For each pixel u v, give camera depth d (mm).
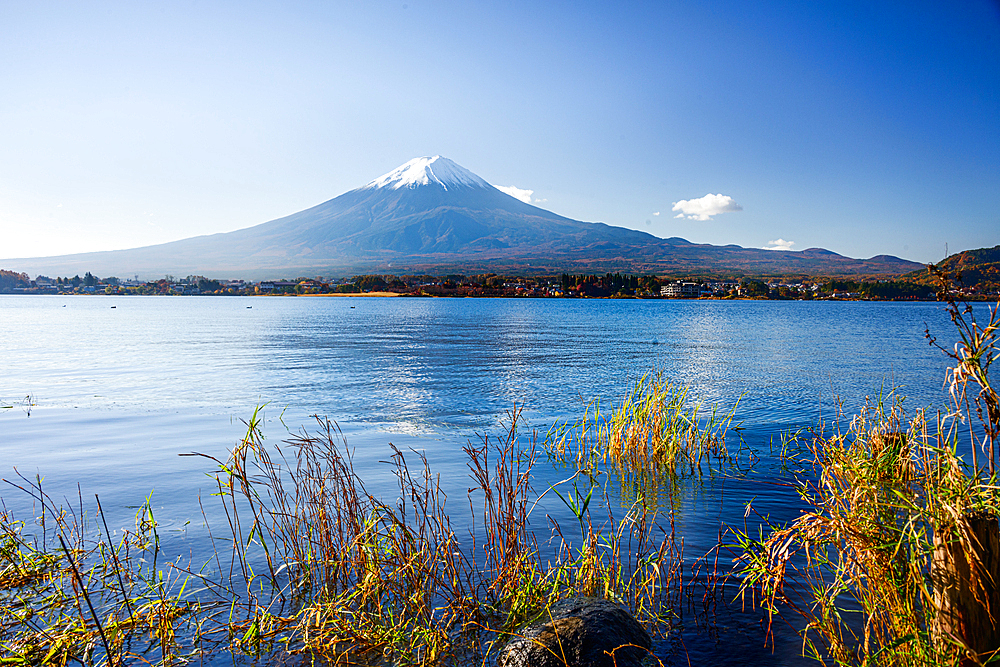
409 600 6715
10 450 14844
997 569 4723
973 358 5254
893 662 5379
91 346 48188
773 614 6555
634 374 30359
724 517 9727
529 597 6676
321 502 8148
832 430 16484
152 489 11453
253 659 5844
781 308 176375
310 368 33562
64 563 7730
